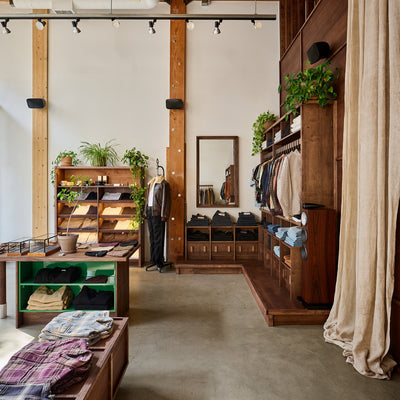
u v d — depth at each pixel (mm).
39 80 5879
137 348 2686
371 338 2406
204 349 2676
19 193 5914
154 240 5285
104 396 1763
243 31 5934
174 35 5816
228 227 5547
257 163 5914
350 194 2787
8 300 3854
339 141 3320
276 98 5930
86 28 5922
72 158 5832
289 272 3768
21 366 1486
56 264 3311
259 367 2400
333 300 3236
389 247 2283
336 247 3258
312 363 2457
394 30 2209
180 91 5832
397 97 2209
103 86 5934
